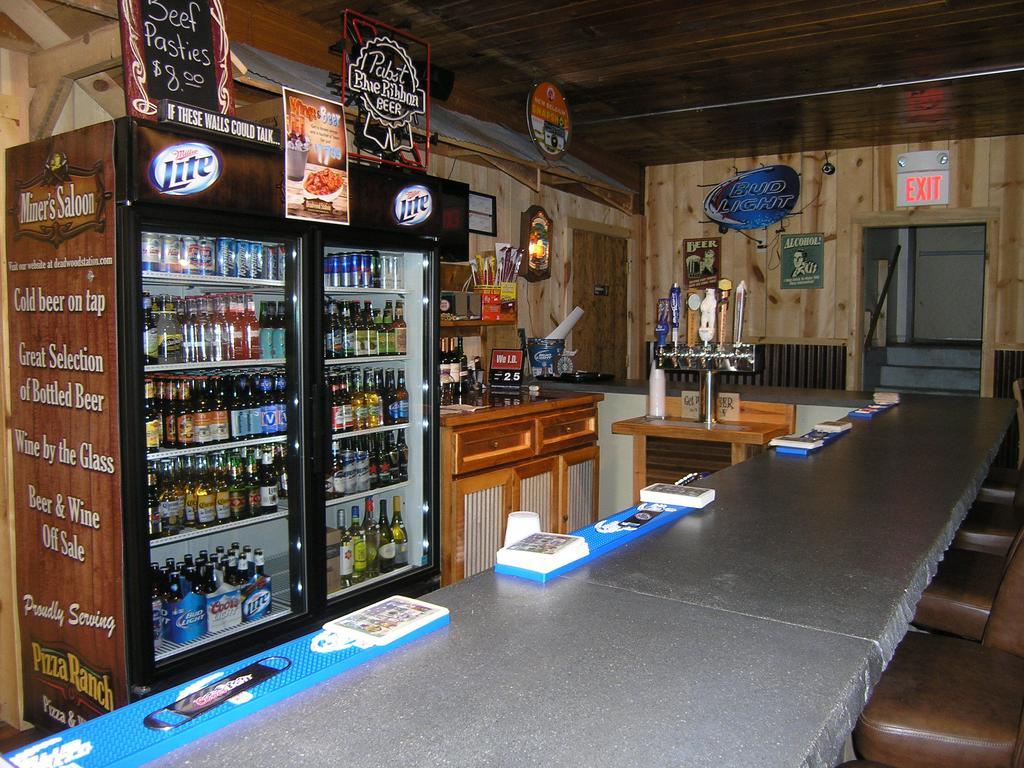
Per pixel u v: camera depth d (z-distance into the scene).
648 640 1.11
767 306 6.91
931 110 5.34
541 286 5.85
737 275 7.00
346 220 2.92
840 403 3.93
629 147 6.52
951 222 6.27
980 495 3.39
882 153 6.42
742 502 1.91
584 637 1.12
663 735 0.86
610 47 4.15
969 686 1.50
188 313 2.74
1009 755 1.34
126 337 2.30
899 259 10.27
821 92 4.95
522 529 1.67
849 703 0.96
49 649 2.64
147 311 2.58
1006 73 4.55
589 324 6.54
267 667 1.01
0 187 2.68
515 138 4.99
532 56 4.30
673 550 1.53
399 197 3.17
